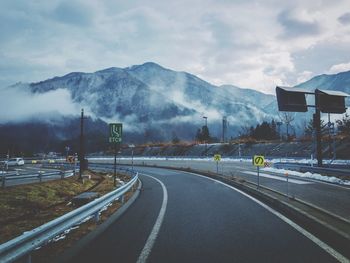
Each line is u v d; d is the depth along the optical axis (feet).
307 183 63.82
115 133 71.67
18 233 30.81
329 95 82.12
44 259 20.72
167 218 31.83
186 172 115.14
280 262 18.19
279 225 27.50
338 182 65.26
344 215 30.63
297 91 80.89
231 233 25.08
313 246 21.08
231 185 64.85
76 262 18.92
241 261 18.51
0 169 164.45
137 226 28.48
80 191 79.36
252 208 36.60
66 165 174.09
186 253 20.25
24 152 473.67
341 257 18.84
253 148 213.25
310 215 28.30
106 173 141.90
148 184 73.05
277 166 108.37
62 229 22.07
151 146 317.01
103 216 34.63
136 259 19.31
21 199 55.83
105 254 20.36
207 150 250.78
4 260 14.66
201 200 44.19
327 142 163.02
